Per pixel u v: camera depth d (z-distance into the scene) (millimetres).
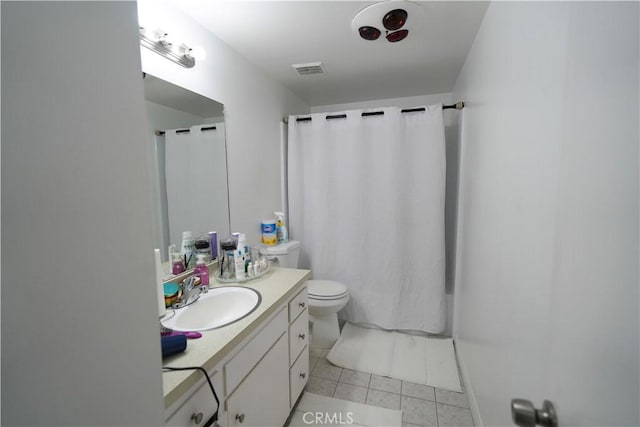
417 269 2262
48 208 341
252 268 1511
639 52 364
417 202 2219
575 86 541
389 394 1682
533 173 779
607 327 408
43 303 339
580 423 460
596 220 449
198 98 1460
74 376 372
